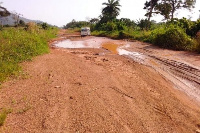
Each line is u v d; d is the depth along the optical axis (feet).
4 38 45.60
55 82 23.48
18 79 24.25
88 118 15.52
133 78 26.30
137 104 18.28
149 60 38.60
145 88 22.61
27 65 30.63
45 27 136.15
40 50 42.34
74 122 14.94
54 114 16.02
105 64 34.01
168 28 63.16
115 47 59.00
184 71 30.25
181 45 53.93
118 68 31.40
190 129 14.56
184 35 55.98
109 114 16.22
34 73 26.86
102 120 15.30
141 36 85.46
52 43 68.33
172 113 16.83
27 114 16.03
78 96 19.53
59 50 50.21
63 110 16.70
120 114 16.29
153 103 18.63
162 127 14.69
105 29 136.46
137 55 44.39
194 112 17.15
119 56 42.88
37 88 21.50
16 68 27.86
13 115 15.84
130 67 32.42
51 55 40.57
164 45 59.41
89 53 46.50
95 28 181.98
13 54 33.78
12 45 38.29
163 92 21.54
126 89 22.00
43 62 33.27
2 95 19.52
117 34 101.96
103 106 17.58
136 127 14.55
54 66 30.86
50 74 26.55
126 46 62.08
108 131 13.94
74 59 37.47
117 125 14.70
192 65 33.78
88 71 28.63
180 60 38.11
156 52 48.70
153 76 27.55
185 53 46.26
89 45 63.77
